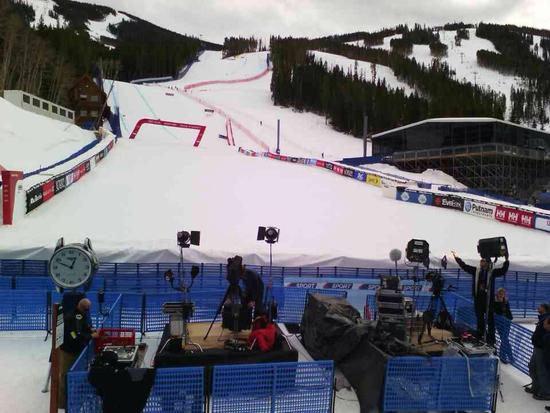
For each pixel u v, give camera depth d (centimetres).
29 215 1772
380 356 664
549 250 1922
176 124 5341
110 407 551
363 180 3616
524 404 709
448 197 2680
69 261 687
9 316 927
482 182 4691
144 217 1870
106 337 700
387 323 738
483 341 782
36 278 1105
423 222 2228
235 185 2798
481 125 4741
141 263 1270
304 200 2519
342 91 10012
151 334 941
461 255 1512
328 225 1980
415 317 860
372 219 2186
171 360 680
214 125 7350
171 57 13288
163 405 574
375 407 644
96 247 1304
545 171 5069
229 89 12206
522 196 4766
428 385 652
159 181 2738
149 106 7975
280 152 6206
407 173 4806
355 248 1631
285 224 1941
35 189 1875
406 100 9388
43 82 6431
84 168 2736
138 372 562
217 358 692
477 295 875
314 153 6625
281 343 751
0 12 6116
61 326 641
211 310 991
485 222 2391
